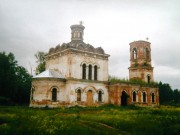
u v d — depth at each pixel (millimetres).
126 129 17500
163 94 86125
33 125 15469
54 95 39281
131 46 56531
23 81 60219
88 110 32938
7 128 14453
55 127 14750
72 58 40656
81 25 48031
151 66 55281
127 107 40281
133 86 46844
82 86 41156
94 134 14664
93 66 43562
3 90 49281
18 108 31953
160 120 20531
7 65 50344
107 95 44688
